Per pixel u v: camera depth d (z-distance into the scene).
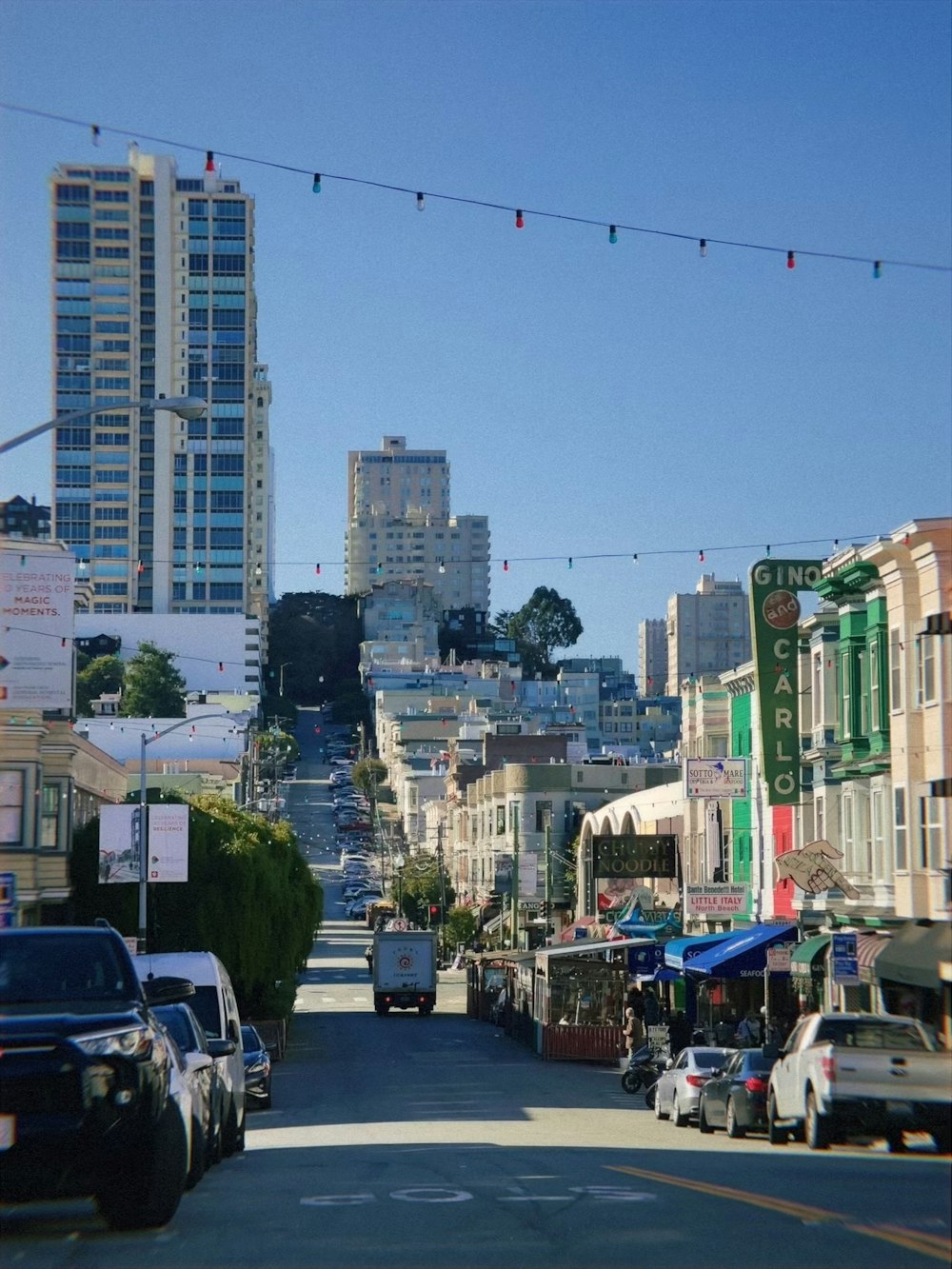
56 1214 15.60
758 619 50.06
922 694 43.03
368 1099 43.56
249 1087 39.09
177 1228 14.01
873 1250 12.02
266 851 62.78
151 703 186.00
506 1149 24.55
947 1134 24.34
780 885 55.75
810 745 51.06
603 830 92.56
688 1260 11.59
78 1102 13.17
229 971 59.53
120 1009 14.12
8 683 51.28
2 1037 13.29
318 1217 14.54
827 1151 24.66
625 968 61.41
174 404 29.61
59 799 58.53
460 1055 62.19
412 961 87.31
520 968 70.31
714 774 58.34
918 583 43.66
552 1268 11.34
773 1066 29.08
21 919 53.84
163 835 56.94
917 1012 43.19
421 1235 13.17
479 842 128.25
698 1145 26.89
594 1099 43.59
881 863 45.97
